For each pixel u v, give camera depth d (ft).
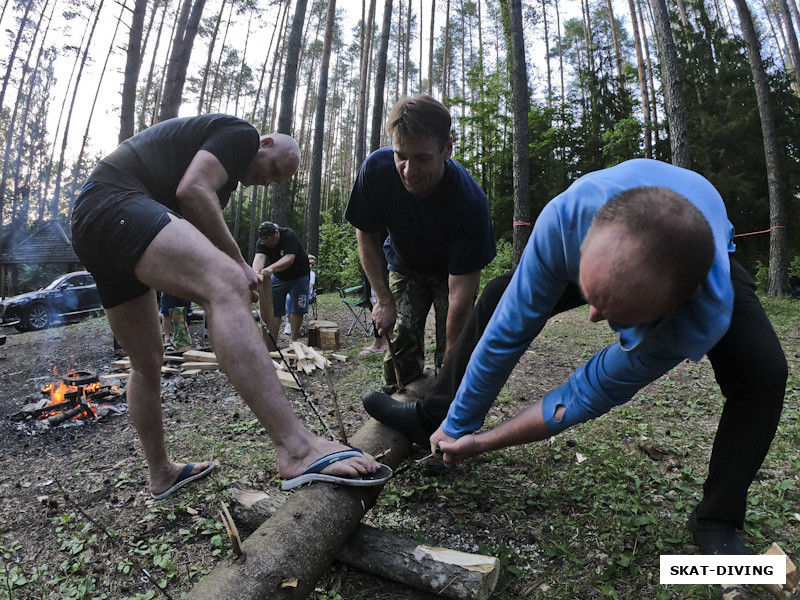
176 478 7.82
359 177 8.78
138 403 7.34
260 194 98.12
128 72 31.55
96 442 11.21
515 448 9.74
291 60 32.94
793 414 11.20
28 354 23.75
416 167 7.43
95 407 13.52
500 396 13.43
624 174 4.59
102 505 8.26
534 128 62.13
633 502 7.52
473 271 8.94
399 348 9.97
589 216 4.38
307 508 5.73
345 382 15.44
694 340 4.16
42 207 92.63
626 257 3.26
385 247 10.48
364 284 23.63
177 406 13.65
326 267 55.93
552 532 7.06
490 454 9.49
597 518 7.20
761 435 5.54
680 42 55.93
